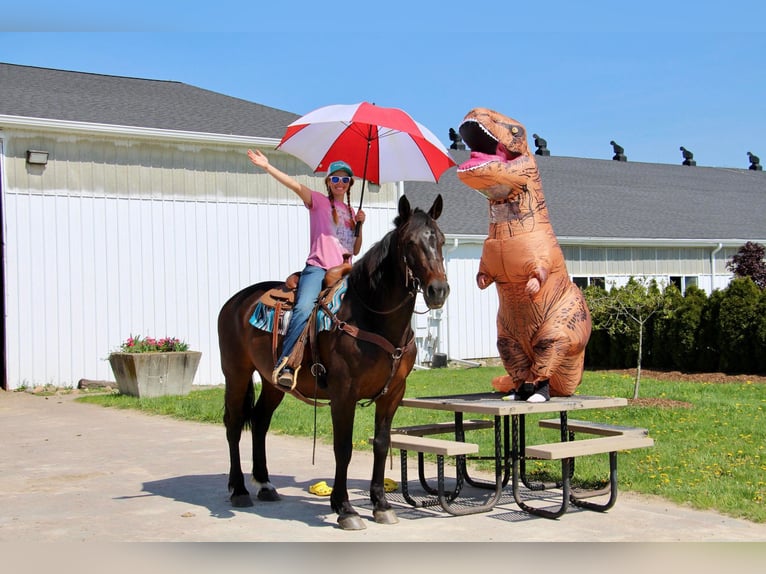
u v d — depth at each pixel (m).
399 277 5.53
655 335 18.09
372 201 18.95
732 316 16.59
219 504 6.66
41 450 9.34
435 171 6.95
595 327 18.00
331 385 5.73
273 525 5.95
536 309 7.09
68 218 15.58
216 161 17.20
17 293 15.06
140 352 14.45
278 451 9.30
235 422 6.81
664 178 32.09
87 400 13.98
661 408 11.37
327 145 6.92
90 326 15.75
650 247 23.36
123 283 16.11
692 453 8.23
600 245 22.41
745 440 8.92
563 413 6.80
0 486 7.38
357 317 5.67
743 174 36.38
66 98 17.31
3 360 15.23
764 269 21.47
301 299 5.94
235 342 6.79
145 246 16.38
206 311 17.02
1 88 16.95
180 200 16.77
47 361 15.32
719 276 24.62
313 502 6.75
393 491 7.27
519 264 7.01
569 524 5.98
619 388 14.11
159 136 16.23
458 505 6.64
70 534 5.68
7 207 14.98
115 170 16.09
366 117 5.88
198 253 16.94
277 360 6.12
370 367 5.63
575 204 25.27
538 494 7.07
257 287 6.99
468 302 20.73
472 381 15.70
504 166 6.91
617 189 28.52
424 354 20.00
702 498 6.57
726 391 13.59
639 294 16.06
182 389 14.52
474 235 20.50
